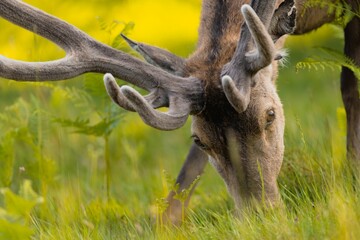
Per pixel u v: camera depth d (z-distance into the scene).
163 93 18.80
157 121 17.89
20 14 19.23
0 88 35.81
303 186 21.02
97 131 23.86
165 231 19.45
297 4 22.12
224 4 20.09
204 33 20.09
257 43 17.86
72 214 21.78
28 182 20.84
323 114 29.14
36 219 21.22
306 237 16.78
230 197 22.30
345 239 16.33
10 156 23.69
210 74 18.95
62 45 19.17
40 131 23.62
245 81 18.39
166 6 42.50
